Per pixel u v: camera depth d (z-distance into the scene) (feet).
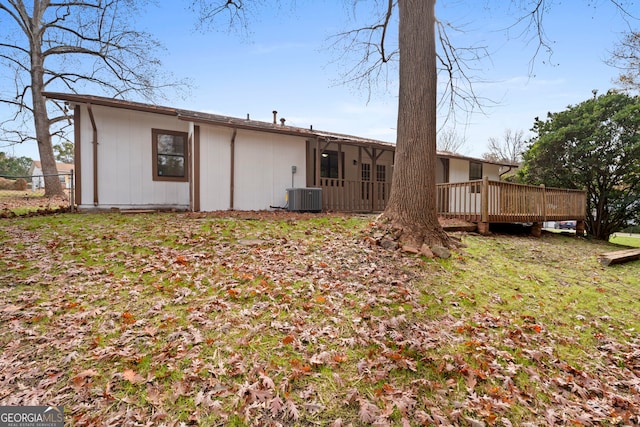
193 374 7.69
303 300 11.52
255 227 21.30
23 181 70.49
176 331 9.29
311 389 7.52
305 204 32.19
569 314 12.63
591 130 38.01
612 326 12.00
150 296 11.28
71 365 7.81
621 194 38.09
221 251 16.05
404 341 9.50
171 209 31.81
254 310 10.65
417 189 19.48
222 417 6.63
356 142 37.32
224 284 12.34
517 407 7.67
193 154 29.71
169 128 32.53
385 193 43.34
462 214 29.35
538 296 13.99
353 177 45.27
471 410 7.36
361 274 14.14
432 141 19.86
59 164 111.34
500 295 13.62
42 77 47.55
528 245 24.43
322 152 42.29
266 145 33.81
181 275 12.99
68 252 15.08
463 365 8.77
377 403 7.27
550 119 43.14
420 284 13.67
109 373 7.60
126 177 30.40
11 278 12.14
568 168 40.32
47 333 8.98
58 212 27.35
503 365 9.10
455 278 14.80
